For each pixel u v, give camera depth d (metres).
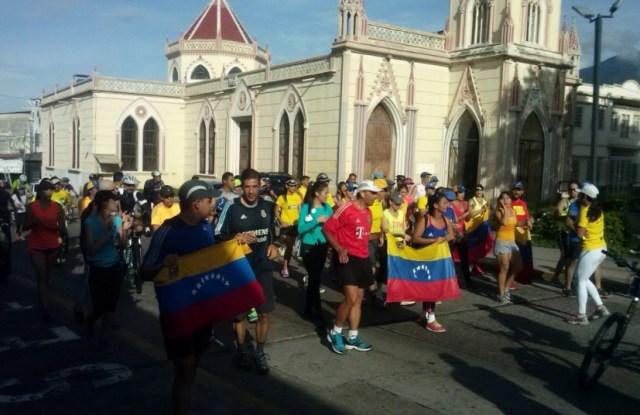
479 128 21.50
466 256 10.27
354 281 6.44
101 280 6.30
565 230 10.48
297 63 22.88
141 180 31.42
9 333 7.08
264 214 5.96
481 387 5.57
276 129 24.42
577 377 5.85
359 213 6.46
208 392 5.24
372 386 5.52
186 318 4.37
